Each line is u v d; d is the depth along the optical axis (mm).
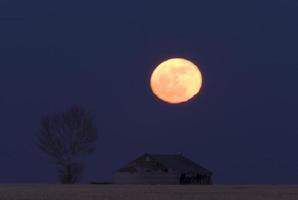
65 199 185125
